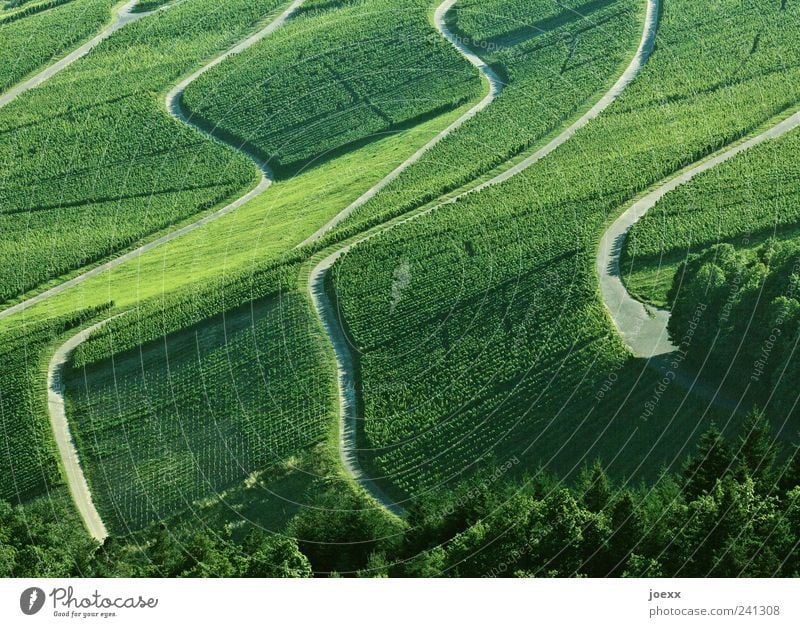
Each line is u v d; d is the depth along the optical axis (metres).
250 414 79.56
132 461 77.12
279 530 68.25
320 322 87.88
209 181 115.38
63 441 79.81
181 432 79.12
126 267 103.38
